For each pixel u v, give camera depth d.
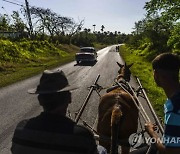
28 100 12.44
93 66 29.27
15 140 2.29
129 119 4.51
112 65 30.52
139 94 6.18
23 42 41.22
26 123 2.30
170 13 18.44
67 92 2.31
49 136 2.18
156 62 2.42
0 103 11.93
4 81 17.78
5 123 9.12
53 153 2.16
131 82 17.30
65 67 28.02
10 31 49.38
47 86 2.28
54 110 2.25
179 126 2.14
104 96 4.86
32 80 18.56
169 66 2.36
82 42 86.25
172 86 2.38
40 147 2.18
